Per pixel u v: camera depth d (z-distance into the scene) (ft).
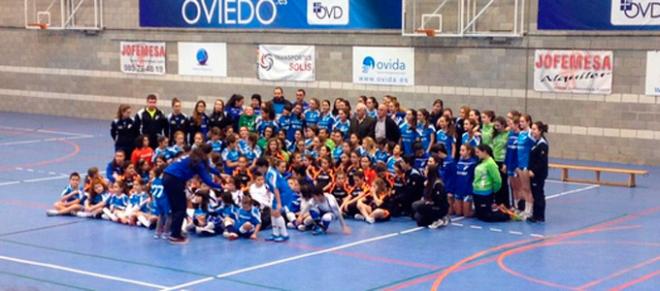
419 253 54.85
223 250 55.72
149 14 120.26
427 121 73.92
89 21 126.41
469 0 96.22
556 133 93.50
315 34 106.93
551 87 92.94
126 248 56.24
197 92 117.70
